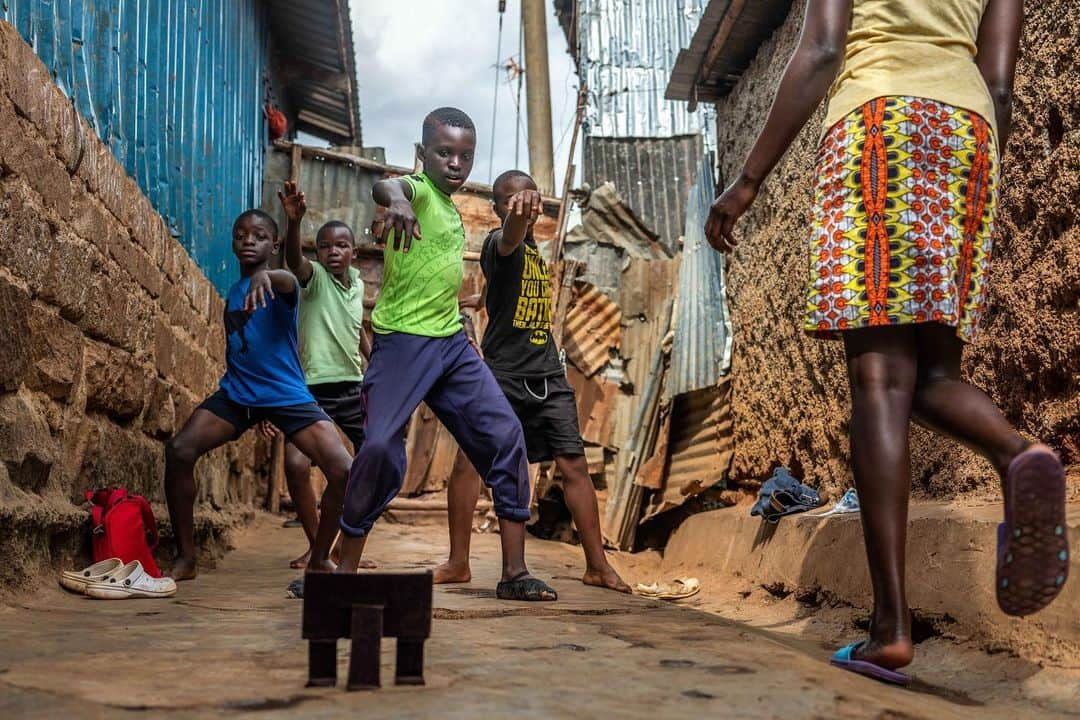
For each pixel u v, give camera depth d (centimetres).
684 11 1095
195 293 581
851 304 191
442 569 396
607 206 858
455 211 310
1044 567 161
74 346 346
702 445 713
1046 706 195
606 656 195
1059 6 295
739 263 677
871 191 192
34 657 187
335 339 470
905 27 202
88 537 333
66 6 367
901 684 186
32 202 305
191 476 376
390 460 280
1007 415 335
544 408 409
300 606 297
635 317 818
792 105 204
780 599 411
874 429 190
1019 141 320
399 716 135
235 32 820
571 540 764
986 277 199
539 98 1263
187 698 148
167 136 550
